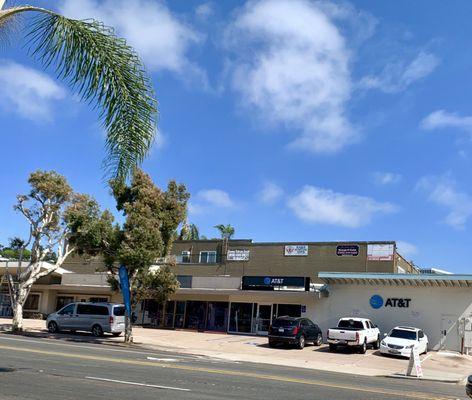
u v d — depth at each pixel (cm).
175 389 1146
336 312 3453
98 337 3080
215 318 3878
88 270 4912
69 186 3284
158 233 2806
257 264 4391
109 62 866
